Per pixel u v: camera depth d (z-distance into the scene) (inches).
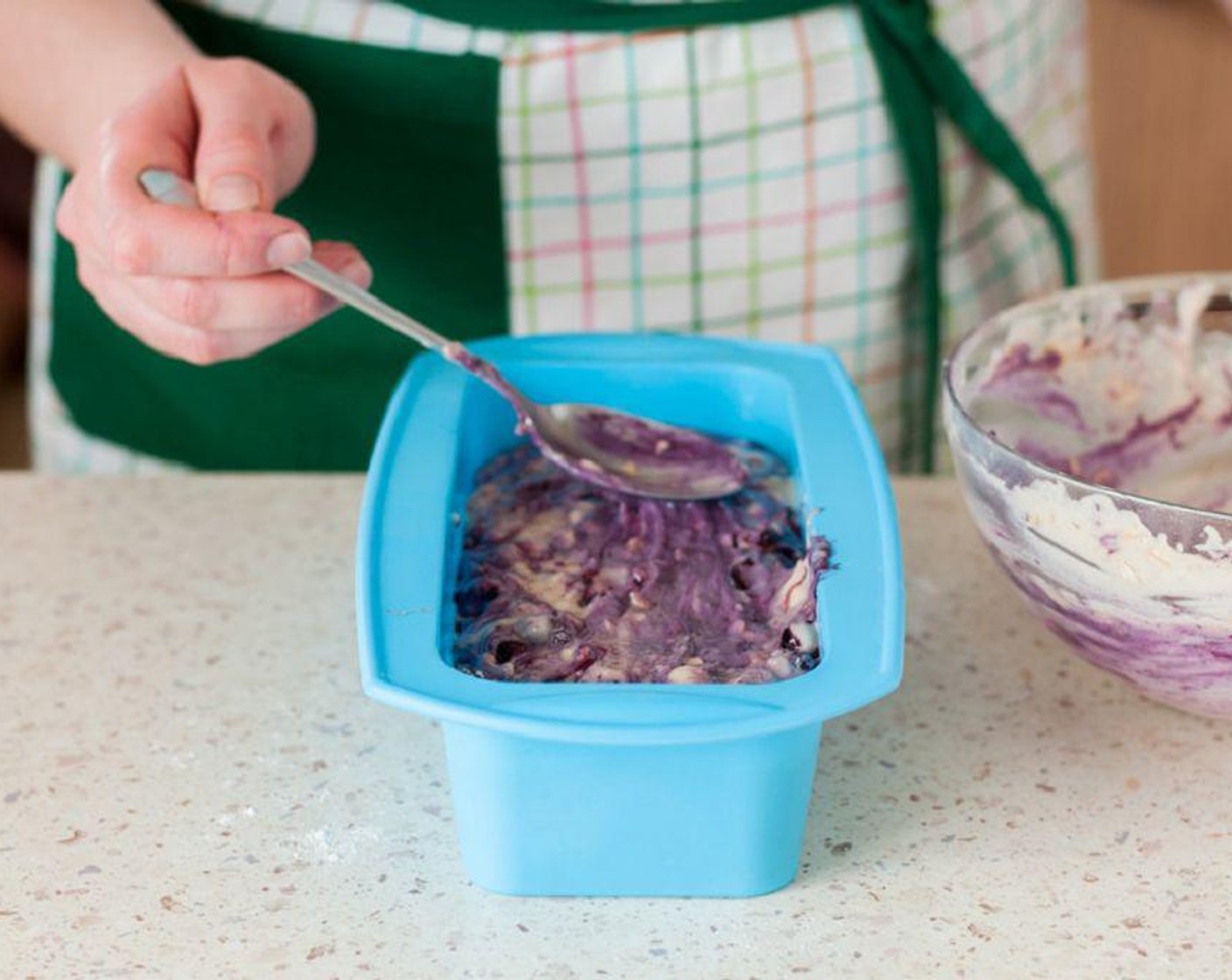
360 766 30.6
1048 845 29.5
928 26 38.4
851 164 38.8
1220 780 30.4
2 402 69.6
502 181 38.7
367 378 40.6
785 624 29.4
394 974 27.8
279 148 34.5
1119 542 28.9
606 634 29.5
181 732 31.0
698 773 27.9
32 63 35.7
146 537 34.8
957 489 36.1
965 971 27.9
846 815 29.9
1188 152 69.0
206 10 38.4
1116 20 67.3
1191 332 33.4
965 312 40.8
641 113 38.1
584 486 32.0
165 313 31.7
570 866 28.6
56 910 28.5
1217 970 27.9
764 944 28.2
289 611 33.3
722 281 39.6
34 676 31.9
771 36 37.8
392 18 37.9
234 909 28.5
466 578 30.2
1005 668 32.2
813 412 31.8
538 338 33.5
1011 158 39.3
